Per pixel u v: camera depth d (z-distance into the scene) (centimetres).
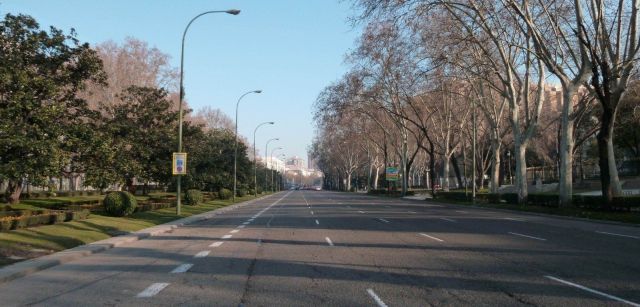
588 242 1666
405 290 934
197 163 5394
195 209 3950
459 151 8631
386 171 8950
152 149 4247
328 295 898
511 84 4103
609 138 3038
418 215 3259
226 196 6131
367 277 1068
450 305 817
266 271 1157
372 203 5562
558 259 1291
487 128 7362
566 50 3800
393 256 1373
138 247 1678
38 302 867
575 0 2944
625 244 1608
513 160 9344
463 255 1379
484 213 3512
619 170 6625
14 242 1527
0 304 853
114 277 1103
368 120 8612
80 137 2603
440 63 3938
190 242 1808
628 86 3959
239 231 2222
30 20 2597
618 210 2930
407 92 6094
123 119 4172
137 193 6169
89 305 842
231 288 969
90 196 4984
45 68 2714
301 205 5072
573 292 902
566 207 3334
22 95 2280
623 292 899
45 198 4134
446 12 3856
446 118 6712
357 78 6319
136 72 6450
